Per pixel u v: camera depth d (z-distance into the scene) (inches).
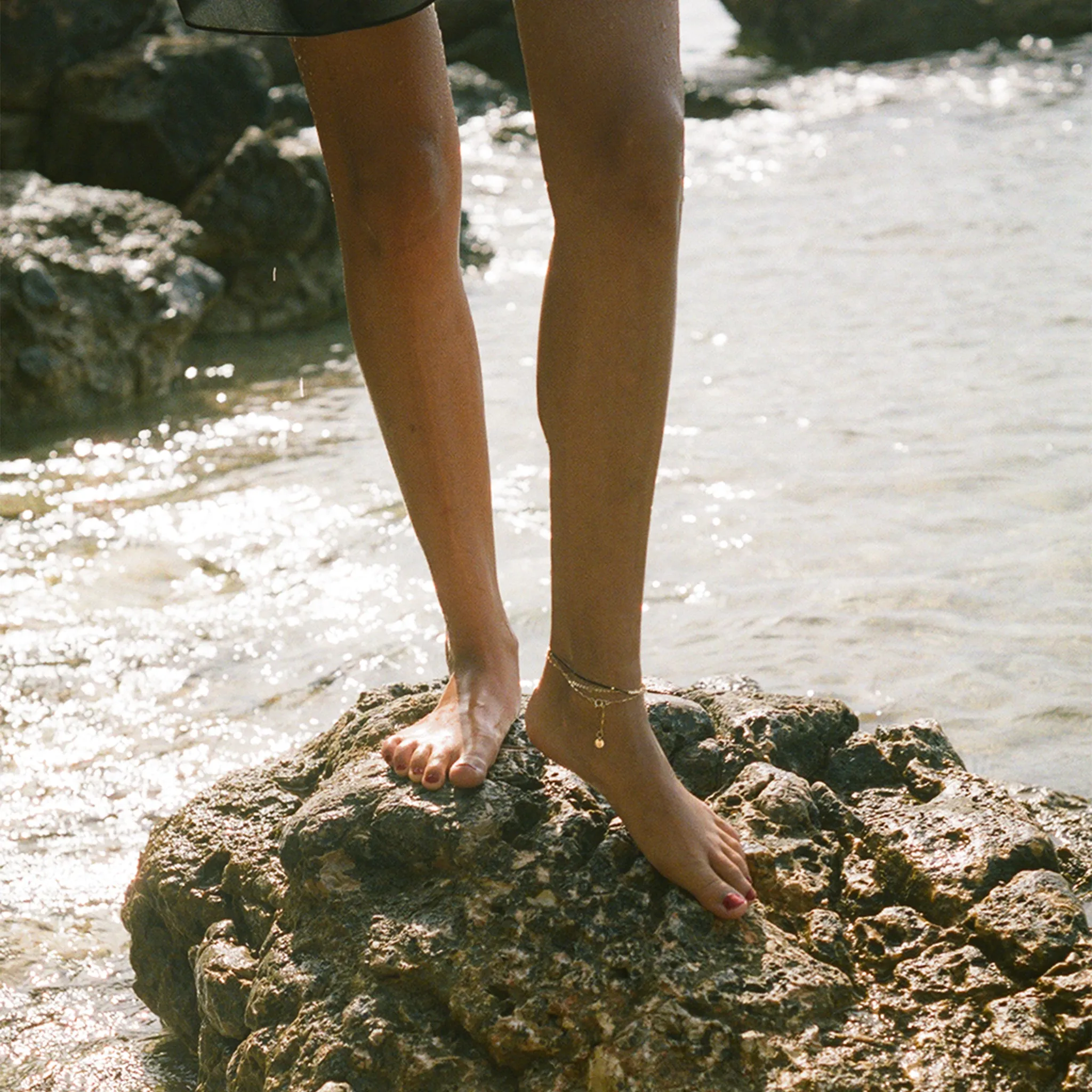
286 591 173.9
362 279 94.9
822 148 443.2
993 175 381.4
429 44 92.7
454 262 96.0
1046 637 153.2
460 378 96.1
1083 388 225.1
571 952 81.7
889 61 616.1
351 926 86.8
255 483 210.5
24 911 117.7
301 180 303.3
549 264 77.1
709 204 376.5
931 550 174.6
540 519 187.6
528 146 472.7
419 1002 82.6
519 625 157.9
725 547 178.4
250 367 277.7
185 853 99.4
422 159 92.5
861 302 279.0
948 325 260.1
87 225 274.8
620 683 81.3
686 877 82.0
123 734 144.3
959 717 138.7
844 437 211.3
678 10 75.6
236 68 339.6
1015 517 182.5
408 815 87.6
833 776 98.7
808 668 148.6
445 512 96.4
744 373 242.4
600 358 75.5
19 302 244.2
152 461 223.5
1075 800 121.8
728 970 79.6
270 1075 83.2
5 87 329.7
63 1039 102.5
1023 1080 75.0
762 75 600.7
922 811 92.6
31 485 213.5
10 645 161.8
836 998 79.3
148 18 354.6
